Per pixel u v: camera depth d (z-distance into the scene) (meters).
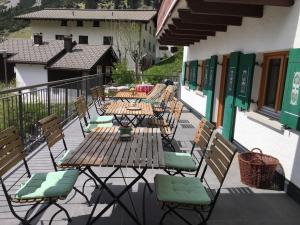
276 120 4.44
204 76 8.96
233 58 5.93
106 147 3.08
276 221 3.19
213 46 7.86
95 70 24.41
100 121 5.64
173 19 6.22
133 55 31.08
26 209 3.16
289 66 3.77
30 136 5.23
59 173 3.06
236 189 3.91
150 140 3.39
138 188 3.78
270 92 4.94
